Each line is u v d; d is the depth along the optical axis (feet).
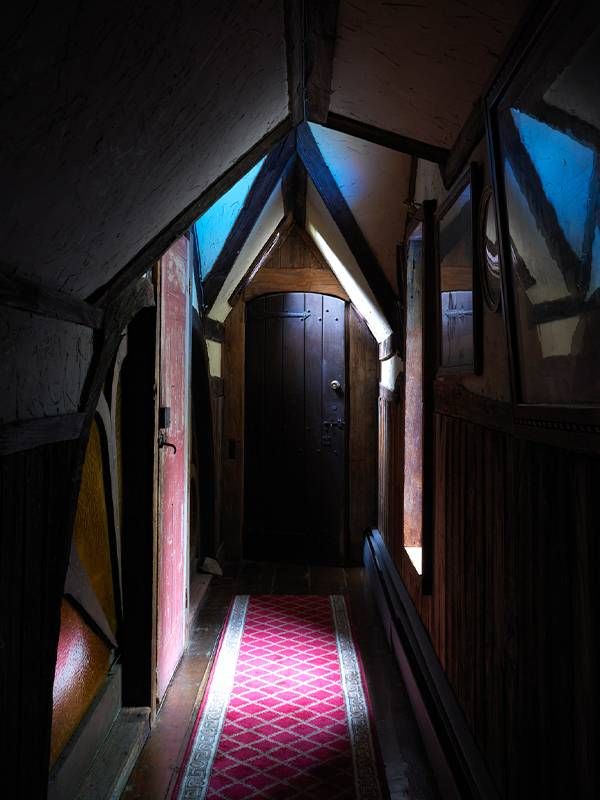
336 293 20.53
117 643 10.00
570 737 4.36
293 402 20.79
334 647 13.74
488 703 6.70
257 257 19.21
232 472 20.71
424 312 10.33
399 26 6.45
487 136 6.02
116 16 3.48
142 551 10.02
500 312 6.33
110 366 8.86
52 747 7.37
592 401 3.86
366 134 9.77
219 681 12.00
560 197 4.25
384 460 17.90
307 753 9.45
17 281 4.54
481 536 7.11
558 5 4.08
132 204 5.89
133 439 10.03
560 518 4.56
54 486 5.61
